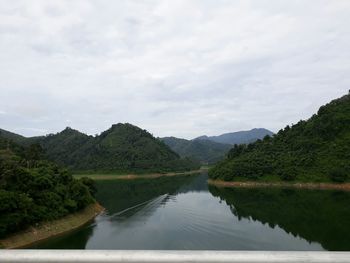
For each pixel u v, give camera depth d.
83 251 1.84
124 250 1.83
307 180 89.31
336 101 120.38
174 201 72.31
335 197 71.19
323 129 106.75
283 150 109.50
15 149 76.31
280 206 62.03
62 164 161.12
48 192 45.28
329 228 43.66
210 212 57.62
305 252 1.83
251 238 39.78
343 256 1.80
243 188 91.38
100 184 114.06
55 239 39.91
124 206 67.31
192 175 151.88
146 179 131.88
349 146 96.81
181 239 40.16
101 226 47.91
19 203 37.56
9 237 35.78
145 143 181.00
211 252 1.80
